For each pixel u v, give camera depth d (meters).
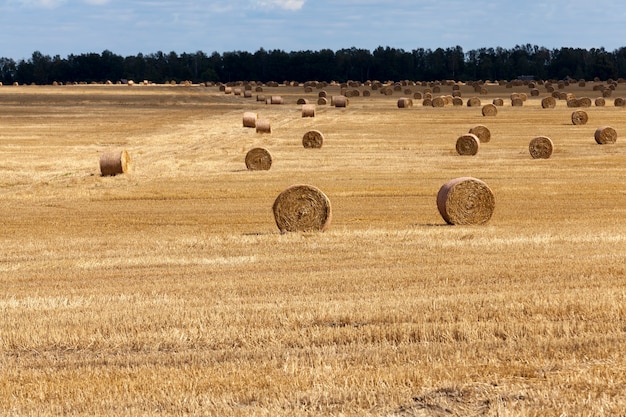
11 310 16.42
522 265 20.08
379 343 13.59
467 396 11.02
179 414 10.51
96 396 11.23
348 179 42.31
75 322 15.12
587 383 11.30
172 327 14.73
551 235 25.34
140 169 47.28
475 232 26.28
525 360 12.40
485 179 41.88
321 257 22.09
